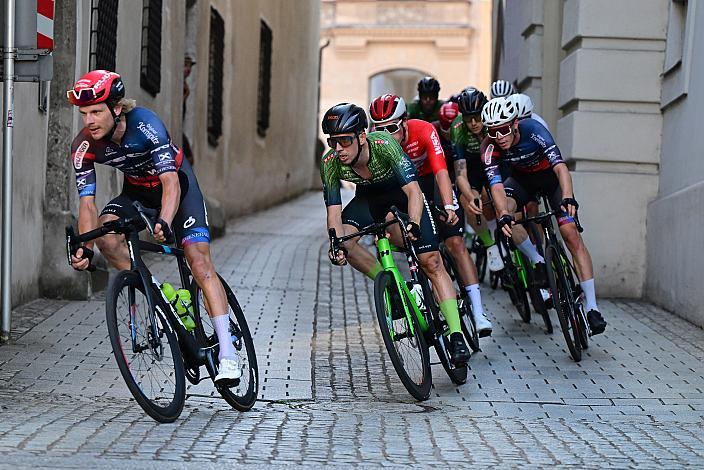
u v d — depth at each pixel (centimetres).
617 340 1769
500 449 1041
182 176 1166
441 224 1579
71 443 971
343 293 2159
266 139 4381
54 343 1543
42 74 1482
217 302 1178
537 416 1270
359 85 8431
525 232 1758
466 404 1338
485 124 1592
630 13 2208
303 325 1838
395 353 1277
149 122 1106
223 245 2834
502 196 1620
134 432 1043
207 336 1214
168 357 1123
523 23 2677
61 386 1298
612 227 2228
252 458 948
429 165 1609
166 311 1136
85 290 1900
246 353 1269
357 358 1603
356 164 1309
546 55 2595
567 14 2323
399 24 8350
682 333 1839
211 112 3288
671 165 2130
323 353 1630
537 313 1994
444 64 8356
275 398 1336
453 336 1395
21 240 1772
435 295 1474
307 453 985
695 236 1905
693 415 1288
